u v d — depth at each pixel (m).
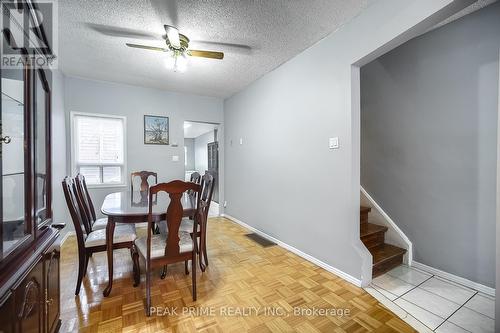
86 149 3.70
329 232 2.33
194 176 3.17
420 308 1.73
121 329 1.48
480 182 1.97
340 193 2.21
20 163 1.09
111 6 1.92
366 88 2.92
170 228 1.74
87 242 1.93
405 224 2.53
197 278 2.16
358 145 2.14
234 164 4.43
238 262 2.53
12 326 0.85
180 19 2.11
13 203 1.07
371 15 1.90
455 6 1.40
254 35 2.37
